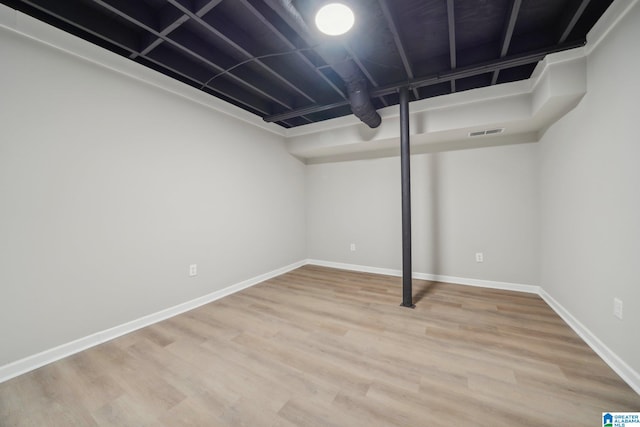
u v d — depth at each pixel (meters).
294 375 1.67
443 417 1.32
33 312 1.78
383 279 3.78
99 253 2.10
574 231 2.19
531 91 2.52
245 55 2.35
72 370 1.74
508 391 1.48
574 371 1.64
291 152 4.21
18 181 1.72
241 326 2.35
